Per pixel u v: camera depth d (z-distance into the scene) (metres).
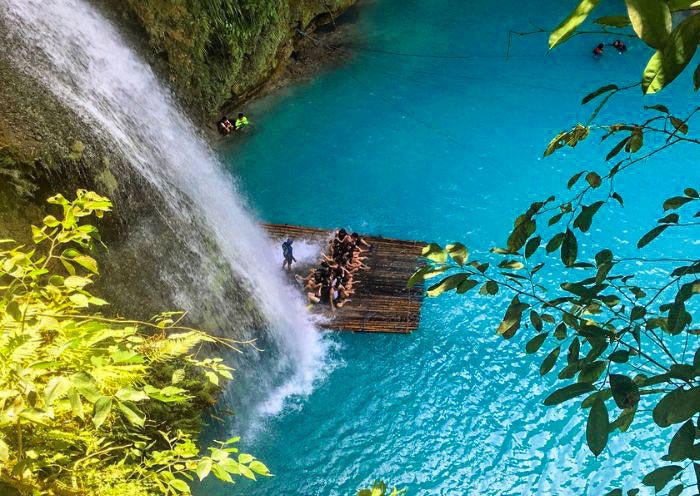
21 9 16.78
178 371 4.21
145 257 15.39
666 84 2.05
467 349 17.11
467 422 15.39
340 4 30.67
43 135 14.41
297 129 25.20
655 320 3.58
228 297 16.77
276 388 15.98
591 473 14.32
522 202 22.33
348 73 28.34
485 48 30.42
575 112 26.53
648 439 14.86
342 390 16.05
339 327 17.45
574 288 3.66
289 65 28.39
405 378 16.36
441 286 3.91
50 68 16.70
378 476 14.22
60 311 4.53
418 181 23.08
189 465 4.82
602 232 21.02
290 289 18.64
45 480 4.23
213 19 23.09
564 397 2.96
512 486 14.11
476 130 25.52
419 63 29.16
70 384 3.10
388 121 25.86
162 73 22.61
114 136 16.70
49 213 14.00
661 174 23.38
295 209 21.70
